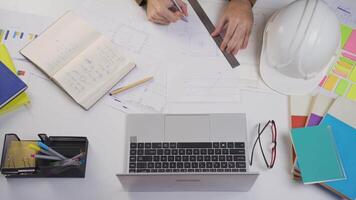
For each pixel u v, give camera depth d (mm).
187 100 851
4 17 905
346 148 787
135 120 800
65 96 839
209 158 770
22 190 753
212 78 876
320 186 781
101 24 920
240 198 770
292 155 803
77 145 784
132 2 950
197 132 792
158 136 787
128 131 791
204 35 925
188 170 759
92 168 779
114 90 845
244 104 855
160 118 802
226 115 810
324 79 885
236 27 915
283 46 793
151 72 875
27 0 929
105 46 877
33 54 857
